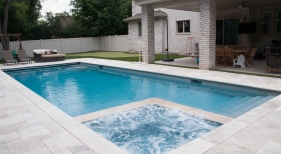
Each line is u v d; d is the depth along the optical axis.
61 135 3.67
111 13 26.83
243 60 9.65
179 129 4.44
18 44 19.89
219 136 3.43
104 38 24.98
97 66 12.66
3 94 6.47
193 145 3.18
